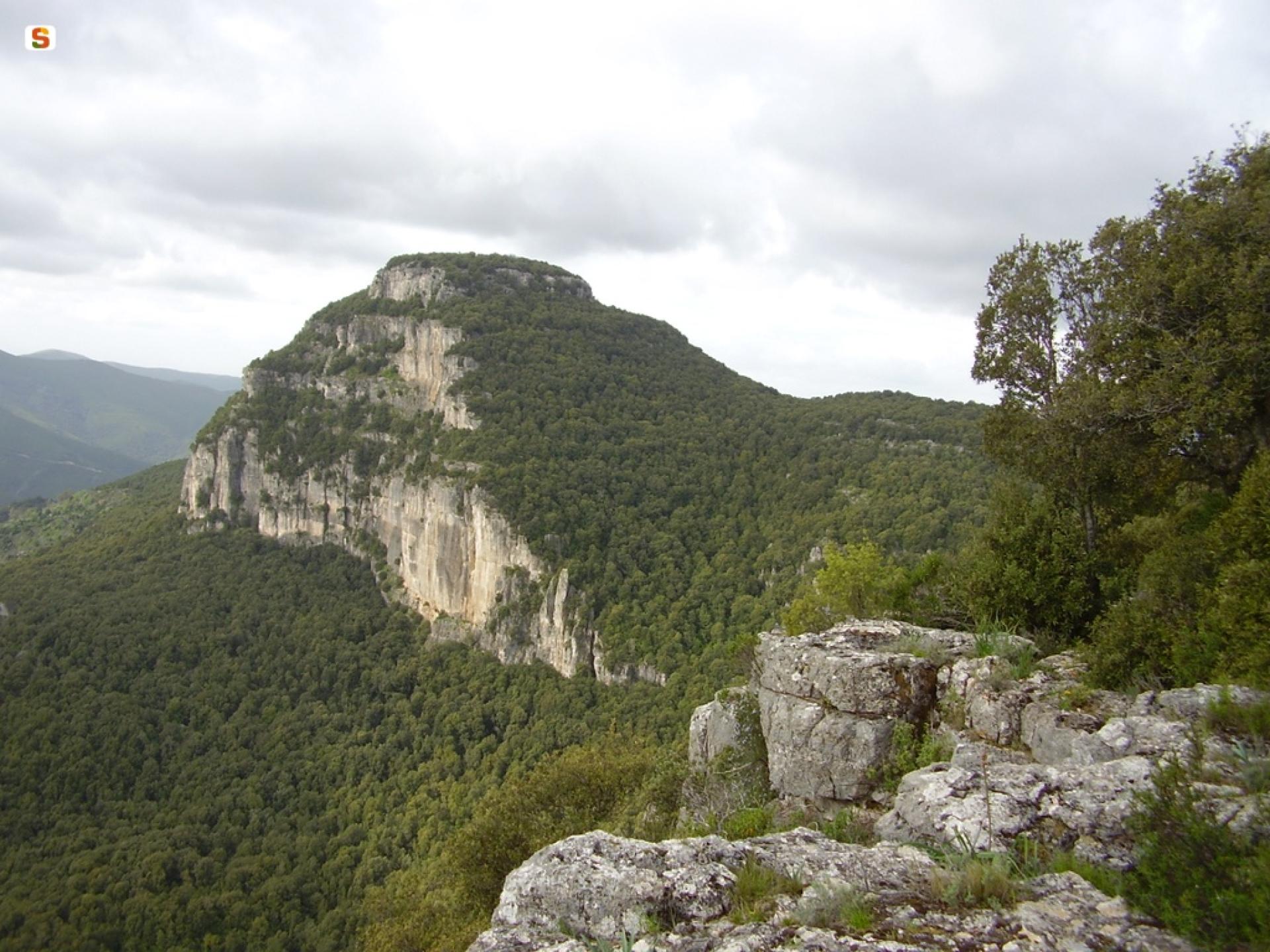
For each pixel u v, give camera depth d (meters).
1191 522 15.04
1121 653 11.14
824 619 21.62
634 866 7.17
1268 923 5.07
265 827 62.88
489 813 25.88
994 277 17.98
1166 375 13.96
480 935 6.78
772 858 7.38
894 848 7.61
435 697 85.56
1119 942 5.54
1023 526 15.47
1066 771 8.20
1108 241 16.55
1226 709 8.47
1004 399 17.55
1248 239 14.03
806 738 12.91
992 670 11.80
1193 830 5.94
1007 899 6.27
